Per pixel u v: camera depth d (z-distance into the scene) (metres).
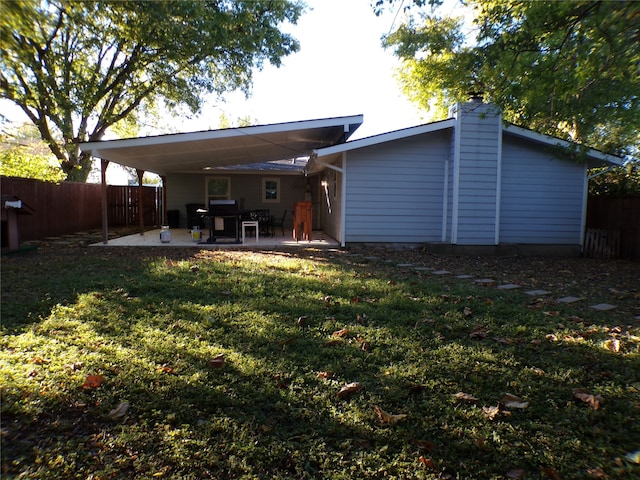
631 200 10.08
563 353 3.30
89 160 17.19
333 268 6.94
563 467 1.98
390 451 2.11
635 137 9.27
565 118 6.25
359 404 2.52
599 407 2.50
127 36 12.38
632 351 3.37
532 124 9.30
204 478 1.89
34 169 11.67
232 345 3.37
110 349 3.21
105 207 9.89
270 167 16.75
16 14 2.75
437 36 6.52
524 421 2.37
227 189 16.83
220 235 10.76
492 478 1.92
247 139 10.21
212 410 2.43
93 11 5.46
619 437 2.22
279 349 3.30
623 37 3.06
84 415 2.36
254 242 10.84
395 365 3.04
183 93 16.72
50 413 2.37
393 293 5.13
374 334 3.66
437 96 16.45
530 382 2.81
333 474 1.93
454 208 9.83
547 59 4.26
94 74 14.27
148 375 2.80
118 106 17.69
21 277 5.68
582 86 4.41
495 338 3.61
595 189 11.96
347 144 9.42
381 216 10.27
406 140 10.16
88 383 2.64
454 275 6.82
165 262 7.02
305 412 2.42
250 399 2.54
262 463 2.00
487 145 9.79
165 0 11.13
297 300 4.72
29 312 4.05
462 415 2.41
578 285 6.23
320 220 15.62
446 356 3.21
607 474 1.93
